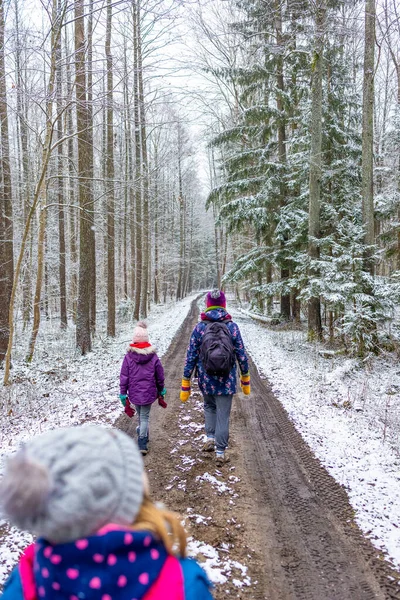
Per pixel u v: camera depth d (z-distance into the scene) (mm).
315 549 3219
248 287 28234
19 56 8148
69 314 26734
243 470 4641
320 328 14016
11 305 8977
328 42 13922
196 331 4910
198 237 57812
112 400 7426
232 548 3225
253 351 12352
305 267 13539
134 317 24453
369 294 10906
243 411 6793
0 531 3529
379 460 4766
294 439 5539
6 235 12461
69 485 822
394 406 7066
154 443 5441
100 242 28078
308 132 15508
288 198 18531
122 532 897
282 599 2686
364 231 11297
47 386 8977
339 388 8109
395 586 2807
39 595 922
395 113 14773
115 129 19844
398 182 14766
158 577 944
